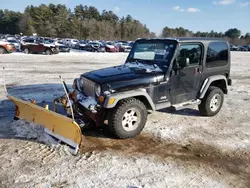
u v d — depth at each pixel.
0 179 3.33
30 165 3.69
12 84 9.20
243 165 3.98
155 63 5.30
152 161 3.97
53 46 24.59
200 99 5.84
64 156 3.98
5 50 22.25
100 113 4.53
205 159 4.12
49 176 3.44
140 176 3.54
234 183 3.48
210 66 5.86
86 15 99.56
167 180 3.48
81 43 36.75
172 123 5.68
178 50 5.11
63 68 14.39
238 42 101.19
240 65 20.12
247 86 10.74
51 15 84.50
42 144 4.33
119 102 4.54
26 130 4.83
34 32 81.00
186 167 3.84
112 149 4.31
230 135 5.12
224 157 4.21
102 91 4.41
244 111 6.82
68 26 83.50
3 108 6.25
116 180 3.42
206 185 3.41
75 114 4.77
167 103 5.20
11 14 97.56
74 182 3.34
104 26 88.06
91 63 17.84
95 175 3.52
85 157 3.99
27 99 7.05
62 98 4.94
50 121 4.42
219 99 6.21
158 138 4.85
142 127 4.80
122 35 90.44
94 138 4.70
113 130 4.53
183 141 4.76
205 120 5.96
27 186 3.21
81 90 5.09
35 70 13.05
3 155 3.93
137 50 5.83
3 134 4.68
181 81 5.31
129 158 4.03
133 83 4.62
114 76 4.69
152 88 4.86
